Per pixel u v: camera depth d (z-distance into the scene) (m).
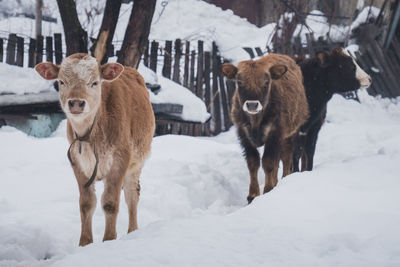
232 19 24.39
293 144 9.55
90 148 5.69
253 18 25.62
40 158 9.30
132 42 12.15
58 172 8.47
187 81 15.76
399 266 3.81
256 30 22.73
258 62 8.52
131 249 4.38
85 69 5.37
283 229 4.79
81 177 5.81
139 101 6.72
